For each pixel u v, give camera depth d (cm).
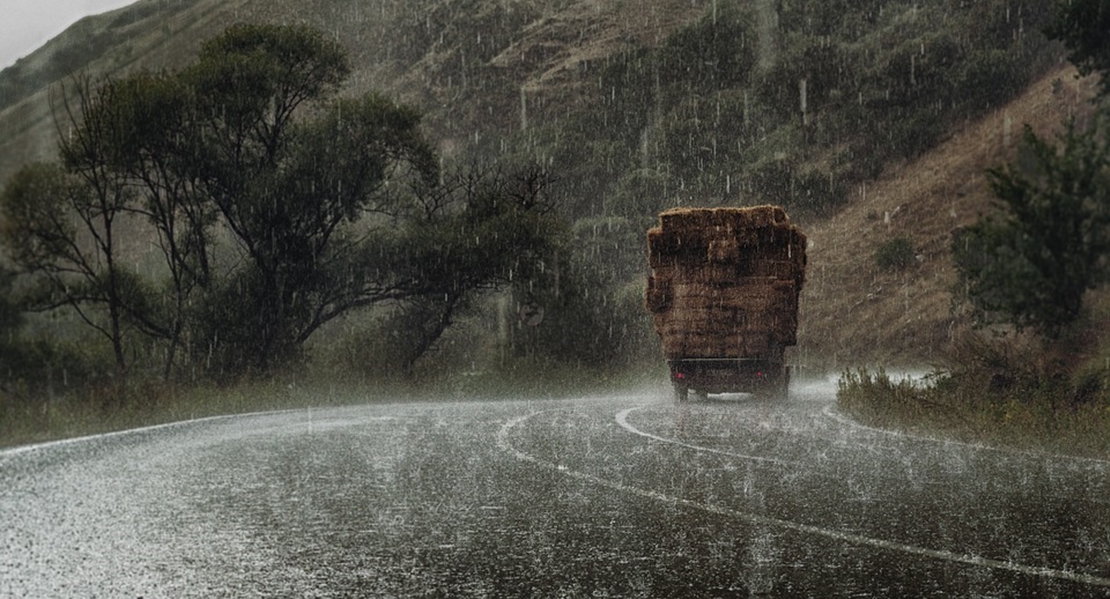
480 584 563
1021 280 1848
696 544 675
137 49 9812
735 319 2267
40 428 1549
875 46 6544
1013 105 5247
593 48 10962
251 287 2636
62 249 2244
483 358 3591
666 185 6856
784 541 685
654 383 3297
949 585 558
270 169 2706
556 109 10094
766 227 2241
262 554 641
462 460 1150
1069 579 571
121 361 2234
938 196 5062
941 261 4628
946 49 5931
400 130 2822
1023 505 833
